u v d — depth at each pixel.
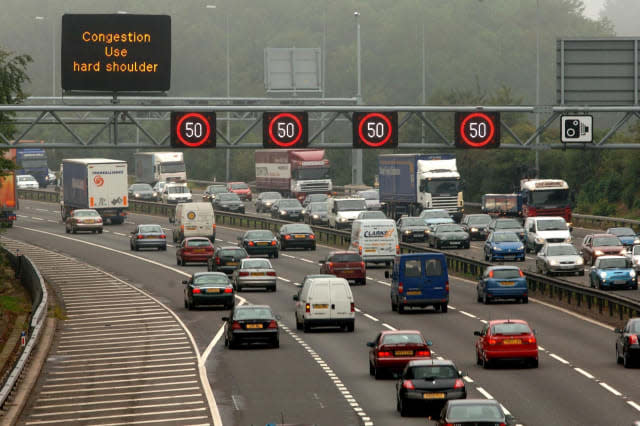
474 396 80.25
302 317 122.44
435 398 72.62
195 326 130.88
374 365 90.56
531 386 84.38
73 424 76.81
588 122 117.44
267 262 162.00
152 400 85.06
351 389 85.88
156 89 116.44
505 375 90.00
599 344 107.88
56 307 151.25
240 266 161.38
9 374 87.94
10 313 146.62
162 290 167.38
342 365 98.62
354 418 73.75
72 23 113.94
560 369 92.88
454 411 58.41
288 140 121.44
